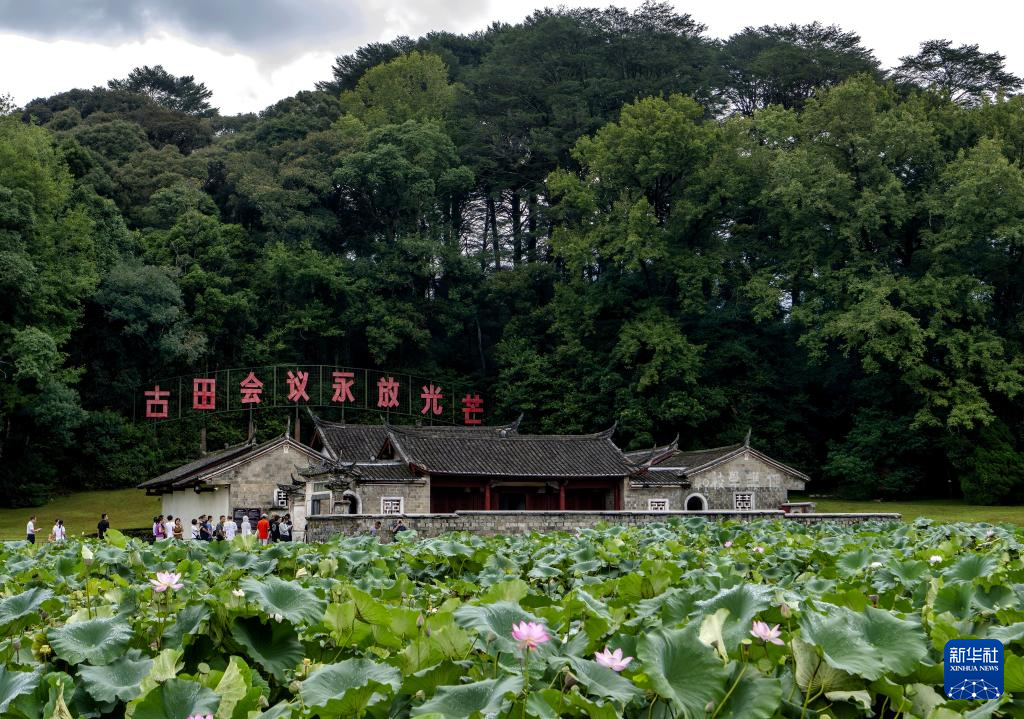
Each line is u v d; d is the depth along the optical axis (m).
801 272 53.16
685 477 39.94
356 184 65.31
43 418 49.84
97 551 12.95
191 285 59.97
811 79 67.88
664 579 8.88
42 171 52.22
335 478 35.06
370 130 70.88
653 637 4.86
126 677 5.55
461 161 70.62
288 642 6.45
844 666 4.74
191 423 58.75
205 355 60.44
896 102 58.97
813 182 50.12
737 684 4.76
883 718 5.18
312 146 69.19
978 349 46.59
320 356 63.50
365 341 63.78
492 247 73.56
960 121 52.62
